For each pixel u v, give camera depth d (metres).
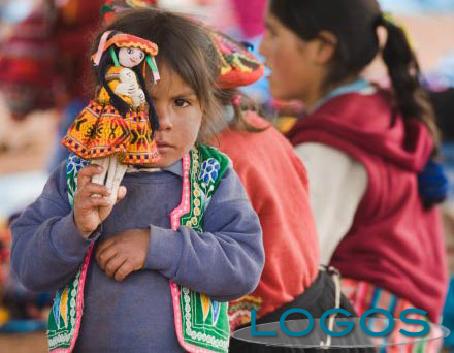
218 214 4.87
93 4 11.77
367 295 7.23
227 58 5.34
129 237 4.63
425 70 21.33
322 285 6.21
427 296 7.43
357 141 7.20
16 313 12.17
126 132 4.37
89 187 4.34
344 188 7.16
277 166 5.93
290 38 7.53
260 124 6.01
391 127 7.45
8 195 17.83
